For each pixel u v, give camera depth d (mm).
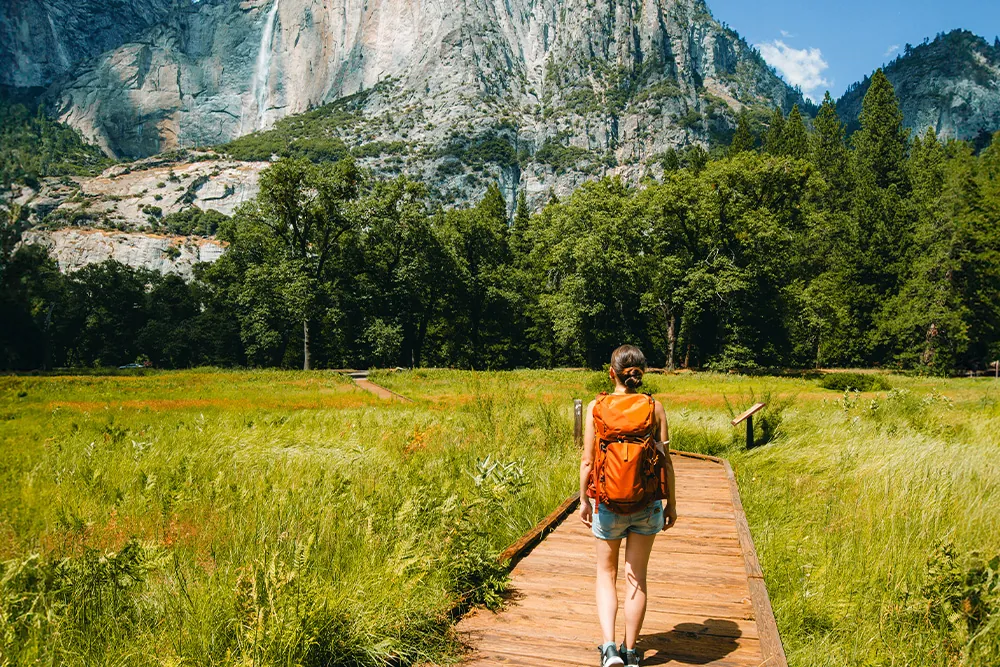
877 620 4672
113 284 84938
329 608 3773
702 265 52562
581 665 3779
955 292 55781
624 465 3592
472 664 3779
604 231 56031
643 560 3773
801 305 53094
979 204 56250
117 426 15414
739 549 6340
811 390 34969
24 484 8234
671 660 3895
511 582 5160
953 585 4555
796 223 56812
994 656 4059
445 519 5246
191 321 81312
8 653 3520
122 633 3951
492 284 67125
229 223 68562
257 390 34438
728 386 36062
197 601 4184
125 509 6863
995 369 56656
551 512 7555
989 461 9492
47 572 4332
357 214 58781
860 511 7230
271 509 6430
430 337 75125
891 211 69562
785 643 4473
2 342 73000
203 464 9539
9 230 79125
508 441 12078
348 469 9289
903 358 58781
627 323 63281
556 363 73312
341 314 57875
